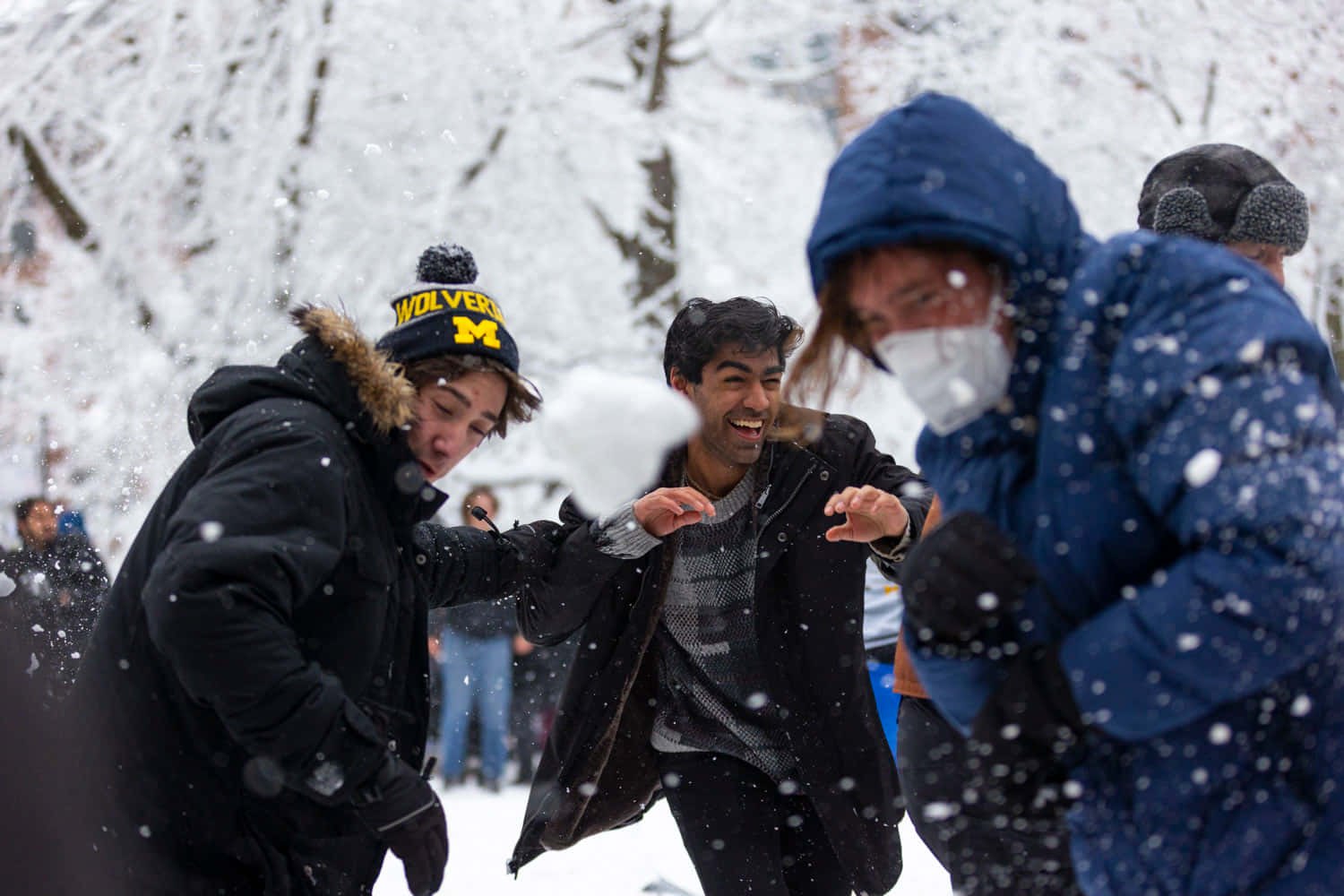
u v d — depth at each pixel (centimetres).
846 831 285
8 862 139
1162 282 141
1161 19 836
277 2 838
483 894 464
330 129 838
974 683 154
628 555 278
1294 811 137
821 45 887
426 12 851
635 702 300
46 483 790
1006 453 154
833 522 285
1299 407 129
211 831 219
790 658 285
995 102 845
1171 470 132
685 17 875
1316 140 823
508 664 751
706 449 283
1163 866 141
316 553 210
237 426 220
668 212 878
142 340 817
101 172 835
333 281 823
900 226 144
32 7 850
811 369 164
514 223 859
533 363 862
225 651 200
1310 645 128
